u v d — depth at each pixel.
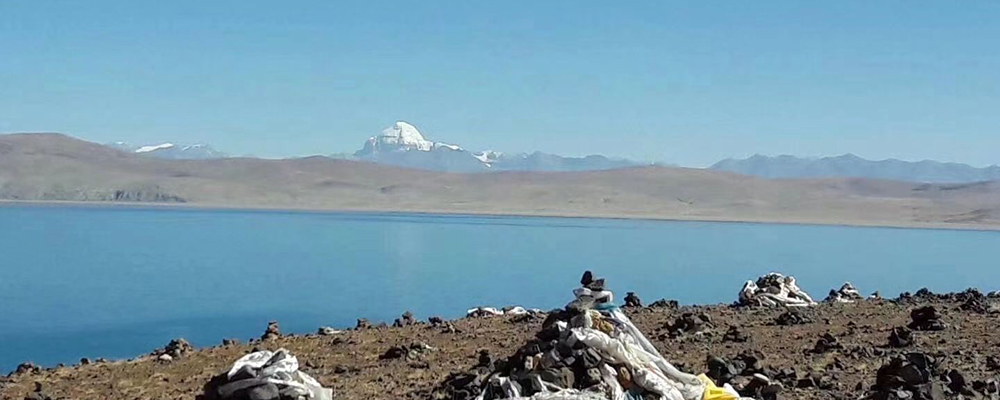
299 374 10.44
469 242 69.25
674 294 40.31
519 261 54.44
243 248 59.50
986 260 62.41
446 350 15.32
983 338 15.04
